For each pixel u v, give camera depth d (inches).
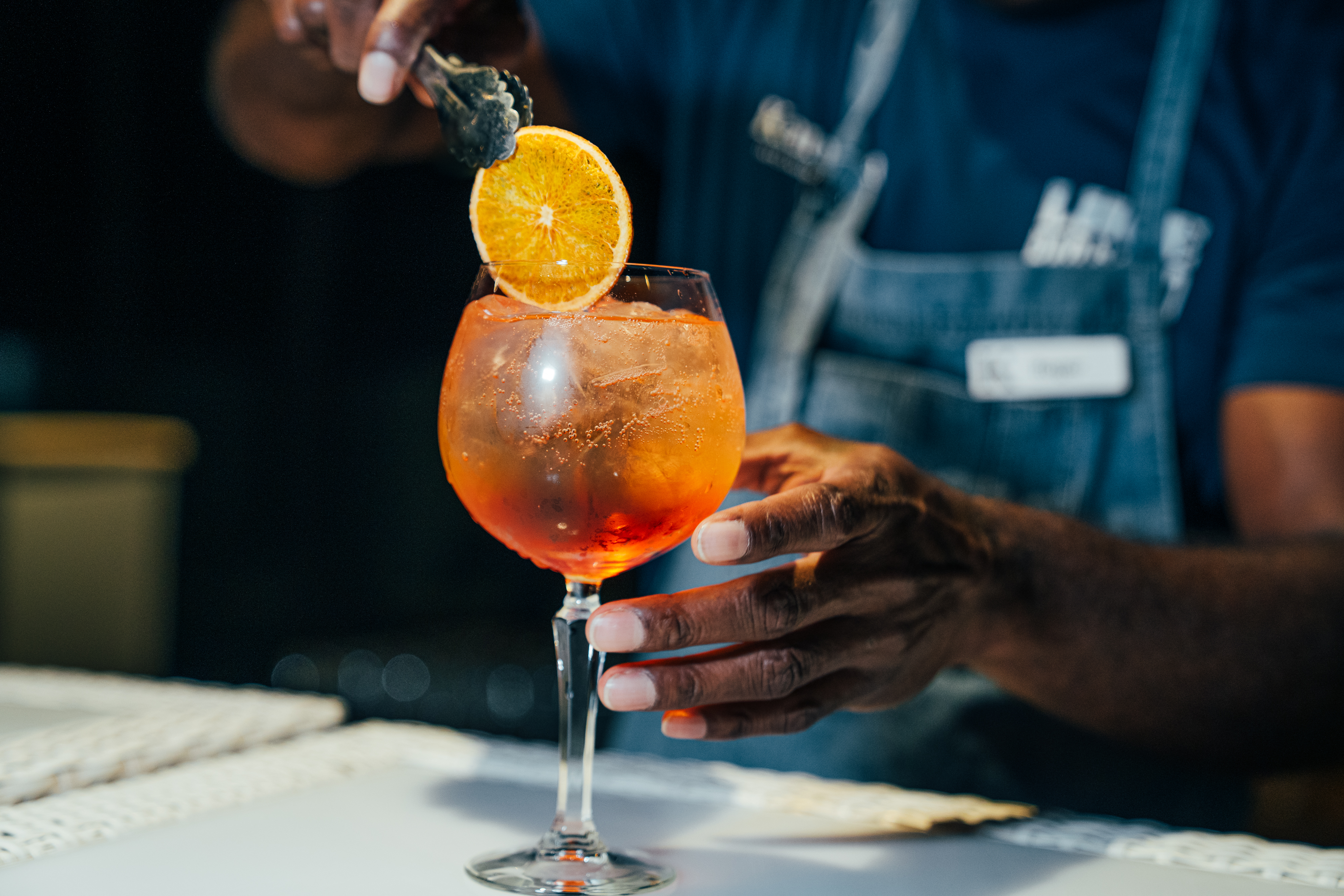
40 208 166.1
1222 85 59.7
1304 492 53.4
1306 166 57.6
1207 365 59.7
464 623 153.3
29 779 32.2
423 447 166.6
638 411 28.2
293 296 169.8
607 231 30.5
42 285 167.2
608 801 35.6
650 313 29.4
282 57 60.2
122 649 122.8
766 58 69.4
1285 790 68.4
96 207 168.9
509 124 30.9
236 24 63.6
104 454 120.5
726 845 31.4
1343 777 66.9
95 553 119.8
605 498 28.6
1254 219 59.0
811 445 34.2
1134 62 61.3
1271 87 59.2
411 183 162.7
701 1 72.6
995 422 61.2
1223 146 59.5
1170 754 46.5
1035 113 62.5
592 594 33.5
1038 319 60.6
